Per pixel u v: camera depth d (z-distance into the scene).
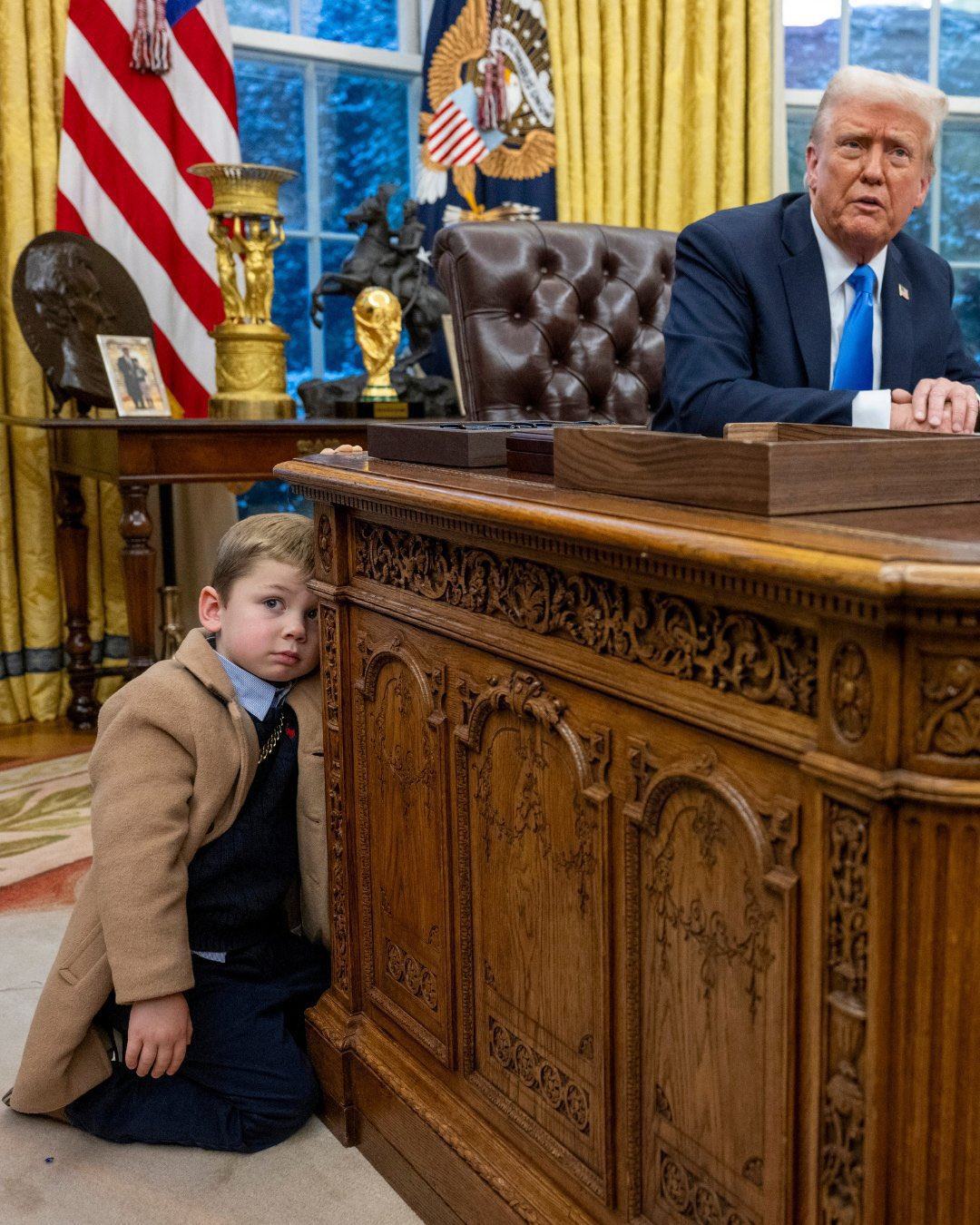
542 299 2.71
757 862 0.87
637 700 0.98
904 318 2.17
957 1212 0.78
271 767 1.59
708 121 3.95
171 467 2.95
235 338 3.29
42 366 3.12
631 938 1.04
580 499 1.06
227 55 3.57
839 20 4.44
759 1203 0.92
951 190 4.62
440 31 3.79
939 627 0.70
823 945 0.81
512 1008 1.24
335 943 1.59
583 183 3.91
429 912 1.37
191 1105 1.52
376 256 3.47
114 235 3.47
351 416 3.34
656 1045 1.03
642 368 2.89
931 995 0.75
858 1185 0.81
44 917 2.16
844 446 0.95
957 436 1.12
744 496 0.94
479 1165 1.25
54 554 3.48
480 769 1.25
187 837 1.49
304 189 4.02
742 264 2.10
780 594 0.78
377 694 1.45
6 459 3.38
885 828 0.75
